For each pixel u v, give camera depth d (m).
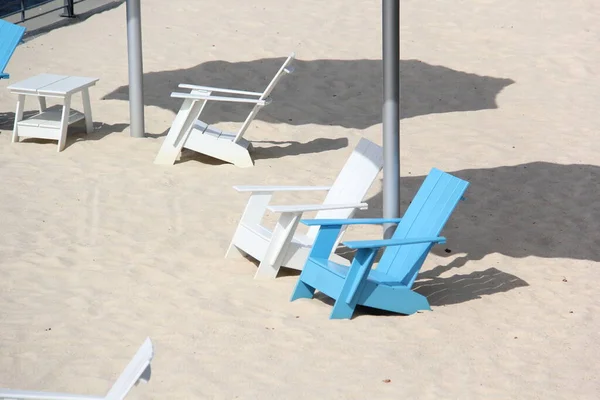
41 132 16.42
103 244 12.45
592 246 13.30
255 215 12.20
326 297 11.18
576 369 9.43
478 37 24.75
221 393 8.59
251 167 16.19
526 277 12.06
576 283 11.90
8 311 10.21
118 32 24.17
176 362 9.18
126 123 18.25
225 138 16.33
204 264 12.02
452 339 10.02
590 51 23.70
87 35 23.83
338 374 9.07
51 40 23.36
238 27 24.94
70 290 10.90
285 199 14.76
